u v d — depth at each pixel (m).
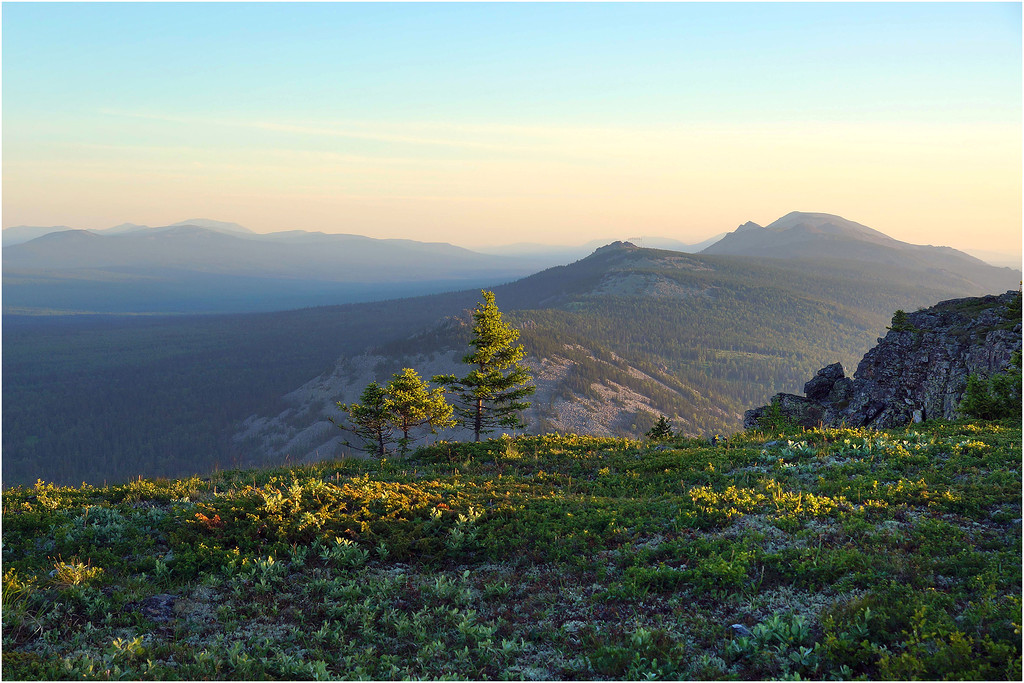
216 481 24.30
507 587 13.56
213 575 13.97
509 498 20.31
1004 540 13.22
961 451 20.39
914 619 10.14
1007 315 37.53
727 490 18.66
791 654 9.90
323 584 13.71
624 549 15.09
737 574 12.66
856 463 20.23
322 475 25.86
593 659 10.54
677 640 10.89
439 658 11.04
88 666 9.91
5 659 10.02
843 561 12.66
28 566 13.81
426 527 17.23
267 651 11.11
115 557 14.77
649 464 24.89
